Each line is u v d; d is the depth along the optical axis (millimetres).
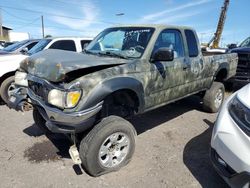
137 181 3078
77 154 3100
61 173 3221
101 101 2951
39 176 3146
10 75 5832
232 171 2496
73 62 3016
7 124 4812
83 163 3084
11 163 3424
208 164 3469
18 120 5031
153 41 3760
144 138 4270
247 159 2334
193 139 4258
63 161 3512
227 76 5973
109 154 3193
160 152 3789
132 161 3516
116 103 3494
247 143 2387
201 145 4035
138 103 3535
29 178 3100
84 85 2838
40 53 3676
